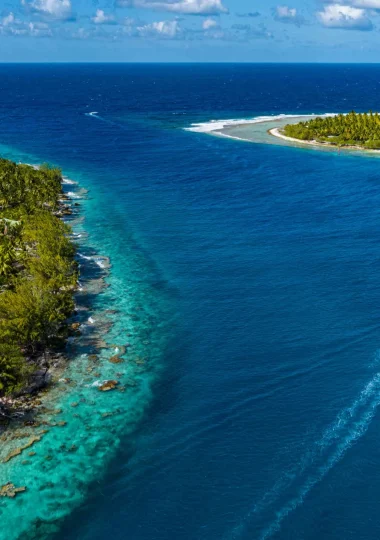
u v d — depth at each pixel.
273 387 59.47
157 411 55.59
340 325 71.38
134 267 90.25
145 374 61.41
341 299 78.50
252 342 68.00
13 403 55.31
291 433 52.66
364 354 64.94
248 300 78.62
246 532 42.44
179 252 97.19
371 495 45.50
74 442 50.97
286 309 75.88
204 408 56.31
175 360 64.19
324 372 61.81
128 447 50.84
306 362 63.75
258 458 49.66
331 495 45.56
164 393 58.38
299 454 49.94
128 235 105.81
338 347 66.50
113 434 52.28
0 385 53.12
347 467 48.25
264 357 64.88
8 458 48.66
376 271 87.94
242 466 48.81
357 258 93.50
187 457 49.88
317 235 105.56
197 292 81.31
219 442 51.62
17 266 82.19
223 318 73.69
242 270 89.06
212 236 105.31
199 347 67.00
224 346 67.19
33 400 56.03
